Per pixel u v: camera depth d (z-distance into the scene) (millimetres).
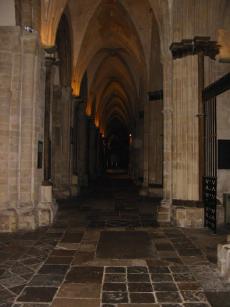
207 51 9844
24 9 9406
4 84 9094
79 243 7629
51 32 11469
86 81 26219
